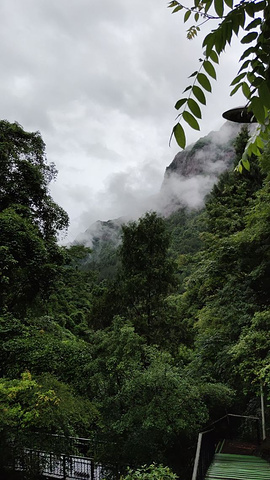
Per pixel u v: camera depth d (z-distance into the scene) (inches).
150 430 370.9
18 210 514.9
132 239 633.6
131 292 603.8
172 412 353.4
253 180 662.5
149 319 608.4
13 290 511.2
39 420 347.6
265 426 409.4
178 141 46.9
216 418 429.4
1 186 519.8
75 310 1011.9
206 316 501.7
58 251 541.3
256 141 72.5
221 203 683.4
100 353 441.7
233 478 250.5
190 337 624.1
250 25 44.7
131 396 373.4
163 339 596.1
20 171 529.0
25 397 348.2
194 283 546.3
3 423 335.0
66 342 464.1
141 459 365.4
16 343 423.8
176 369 403.2
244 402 509.4
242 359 356.8
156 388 369.7
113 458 380.8
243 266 421.7
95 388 409.7
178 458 382.3
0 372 430.0
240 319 414.9
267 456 318.3
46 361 413.4
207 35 45.4
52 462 429.1
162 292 615.5
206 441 299.9
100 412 394.3
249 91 48.0
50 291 531.2
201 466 254.1
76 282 687.7
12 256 431.8
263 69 44.6
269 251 386.0
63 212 583.8
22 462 394.3
